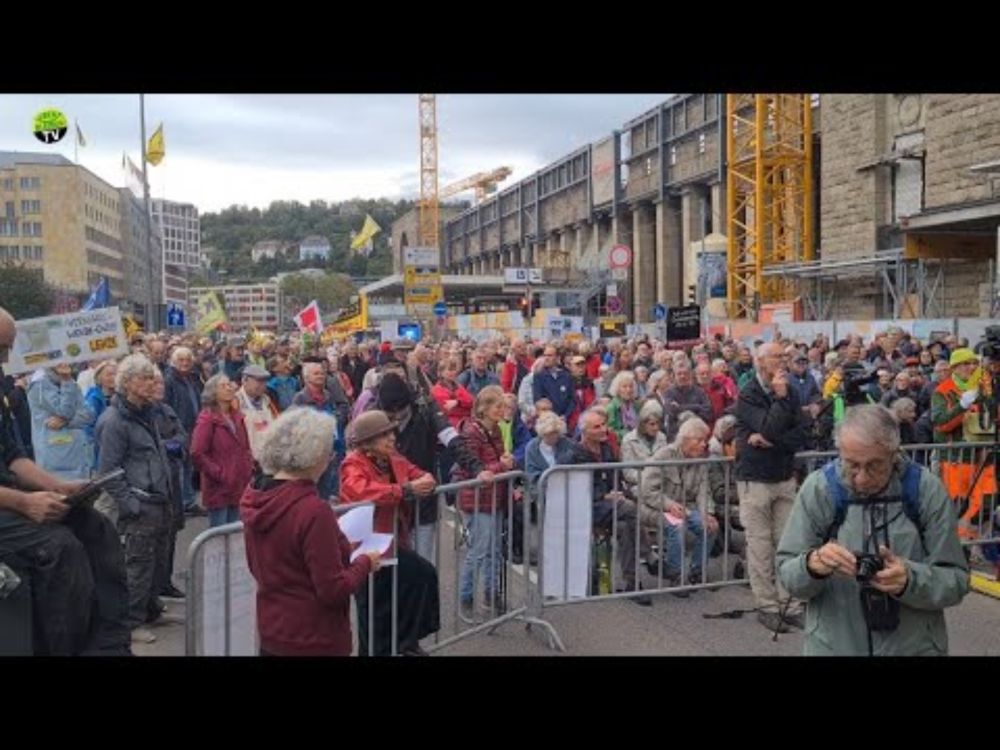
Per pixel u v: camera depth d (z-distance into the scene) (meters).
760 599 6.66
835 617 3.38
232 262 173.00
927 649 3.29
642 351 15.79
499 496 6.61
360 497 5.14
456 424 9.88
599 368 16.06
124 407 6.41
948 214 25.62
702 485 7.59
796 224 51.72
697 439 7.68
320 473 3.88
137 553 6.43
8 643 3.49
